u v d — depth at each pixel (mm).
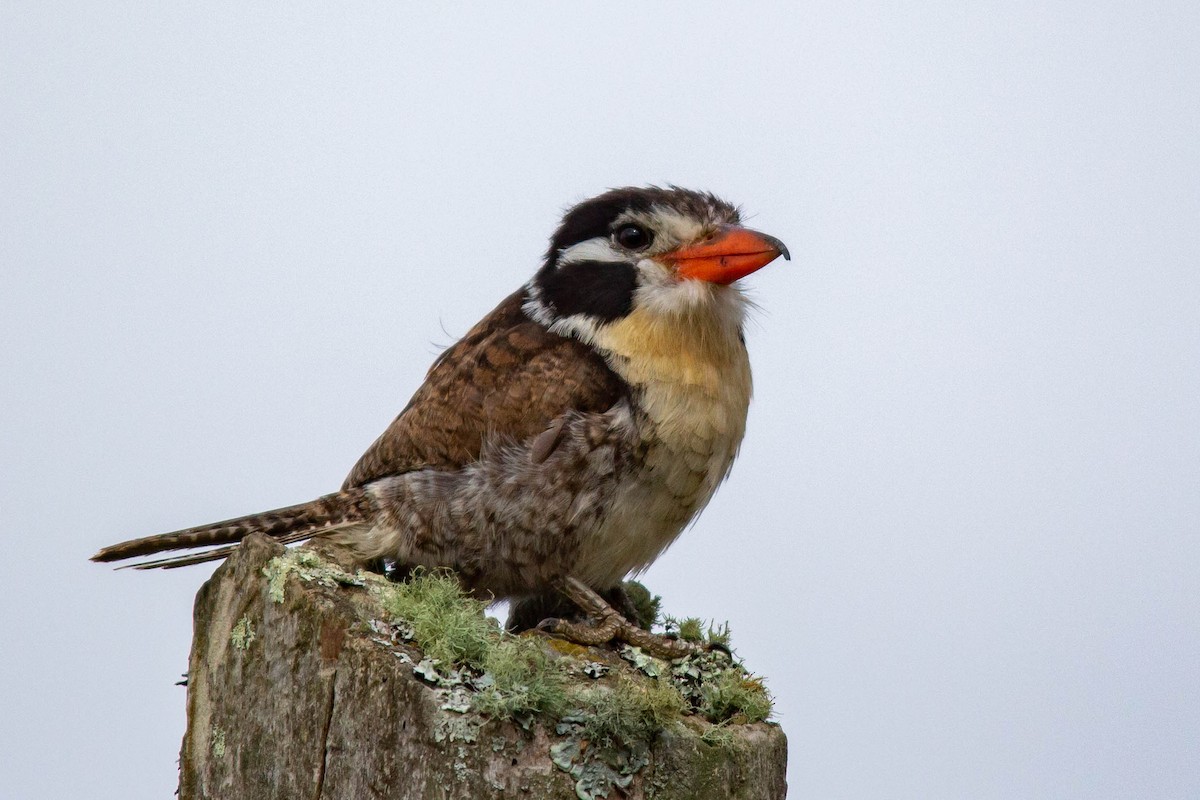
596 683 8055
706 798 7820
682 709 8219
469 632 7699
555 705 7457
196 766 8383
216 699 8273
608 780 7477
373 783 7355
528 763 7352
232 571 8320
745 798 8086
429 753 7266
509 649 7676
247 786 7910
